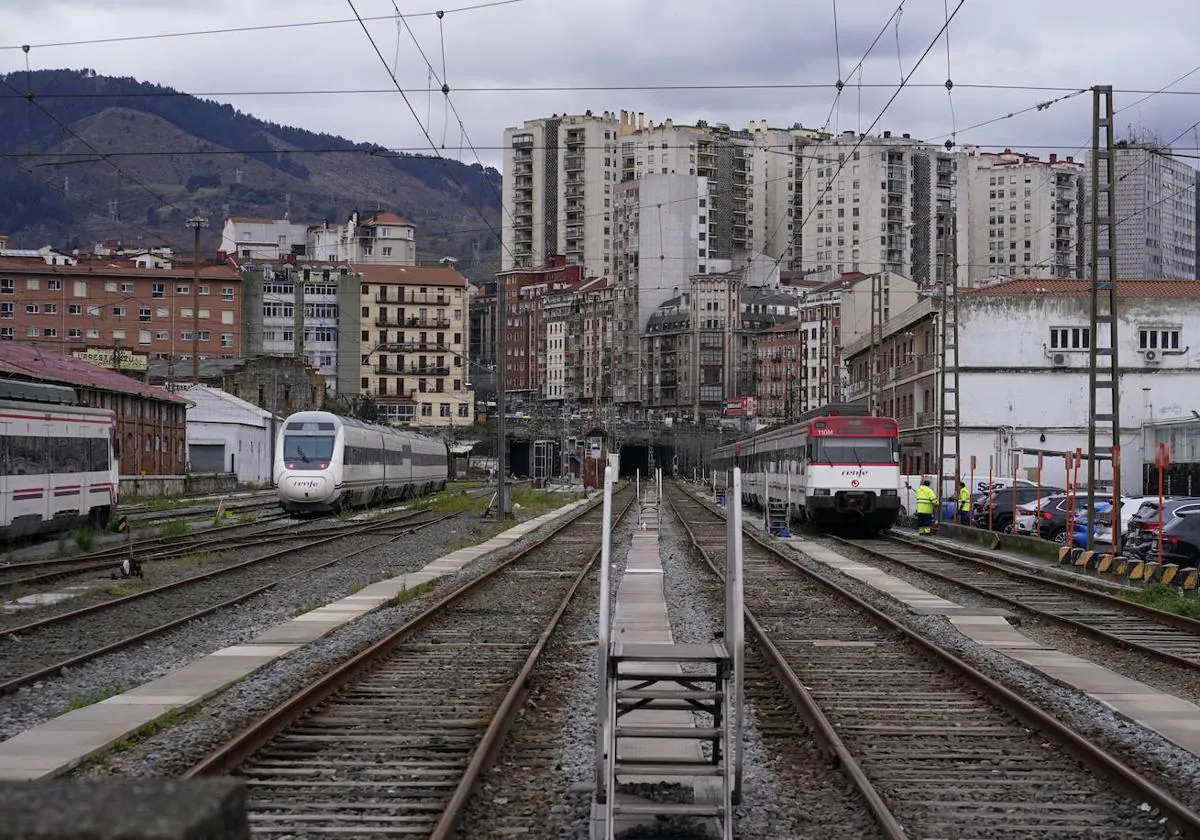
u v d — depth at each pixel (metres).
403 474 68.31
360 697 12.79
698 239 188.75
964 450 67.25
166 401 74.06
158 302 140.38
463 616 20.14
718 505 68.81
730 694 8.24
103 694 12.82
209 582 25.30
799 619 20.06
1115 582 27.09
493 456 140.75
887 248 187.25
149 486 66.06
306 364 106.69
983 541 39.31
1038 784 9.36
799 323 164.50
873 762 10.10
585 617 20.09
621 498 83.00
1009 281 75.25
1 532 31.94
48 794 3.46
